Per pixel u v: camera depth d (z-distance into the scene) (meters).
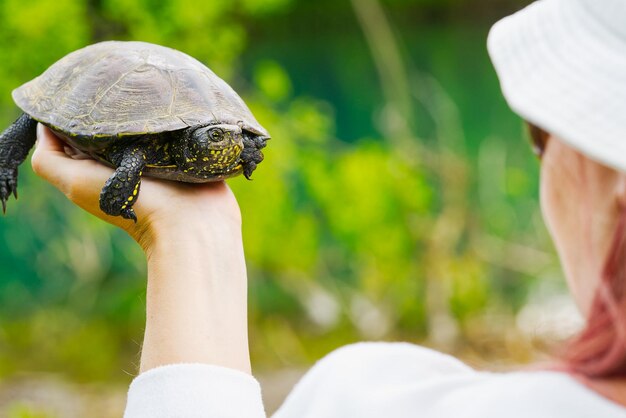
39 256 8.71
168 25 6.28
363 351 1.17
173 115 1.70
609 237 0.80
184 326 1.09
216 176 1.59
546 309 7.02
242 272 1.22
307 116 7.22
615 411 0.76
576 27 0.82
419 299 7.45
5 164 2.06
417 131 9.49
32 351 6.90
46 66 6.02
